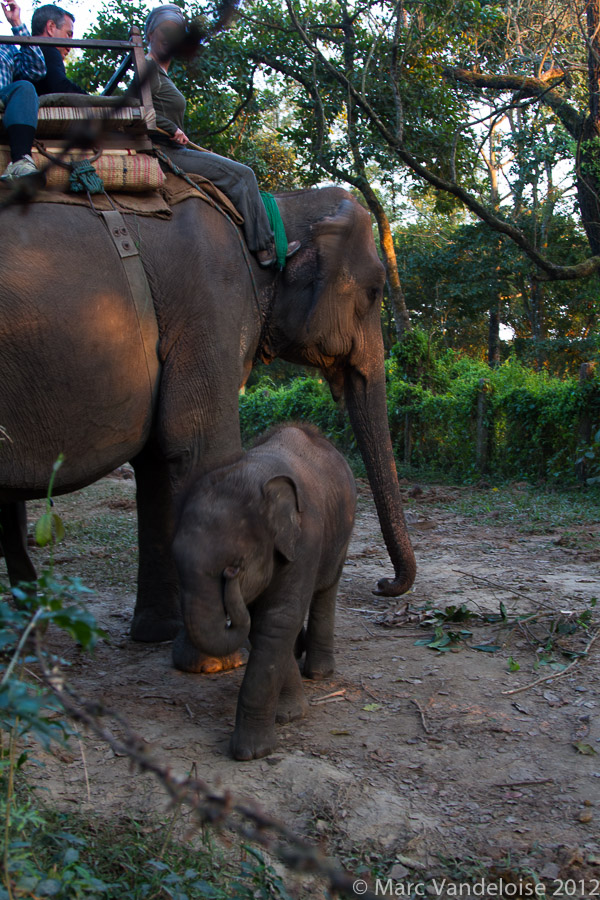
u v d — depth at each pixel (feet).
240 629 9.45
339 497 12.23
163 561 15.64
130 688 13.16
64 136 12.87
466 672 13.71
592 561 22.08
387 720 11.84
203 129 44.62
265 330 15.24
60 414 12.53
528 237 67.92
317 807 9.43
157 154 13.85
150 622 15.60
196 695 12.89
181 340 13.47
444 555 23.02
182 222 13.74
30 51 13.53
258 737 10.65
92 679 13.51
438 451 44.39
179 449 13.65
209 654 9.36
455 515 29.78
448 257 67.92
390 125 46.01
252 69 44.70
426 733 11.37
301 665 13.96
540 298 86.17
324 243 14.87
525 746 10.99
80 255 12.53
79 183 12.84
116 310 12.76
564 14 53.62
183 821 9.00
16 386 12.15
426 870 8.31
